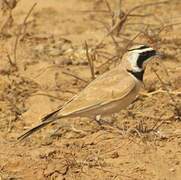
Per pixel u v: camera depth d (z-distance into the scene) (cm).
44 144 1919
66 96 2214
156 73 2292
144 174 1752
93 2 3269
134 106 2134
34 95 2222
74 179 1752
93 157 1831
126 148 1870
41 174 1772
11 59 2502
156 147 1869
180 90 2231
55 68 2427
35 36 2750
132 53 1891
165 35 2753
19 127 2027
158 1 3250
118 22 2736
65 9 3167
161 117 2059
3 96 2212
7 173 1791
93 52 2541
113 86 1853
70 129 1988
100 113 1861
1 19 2873
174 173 1752
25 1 3250
